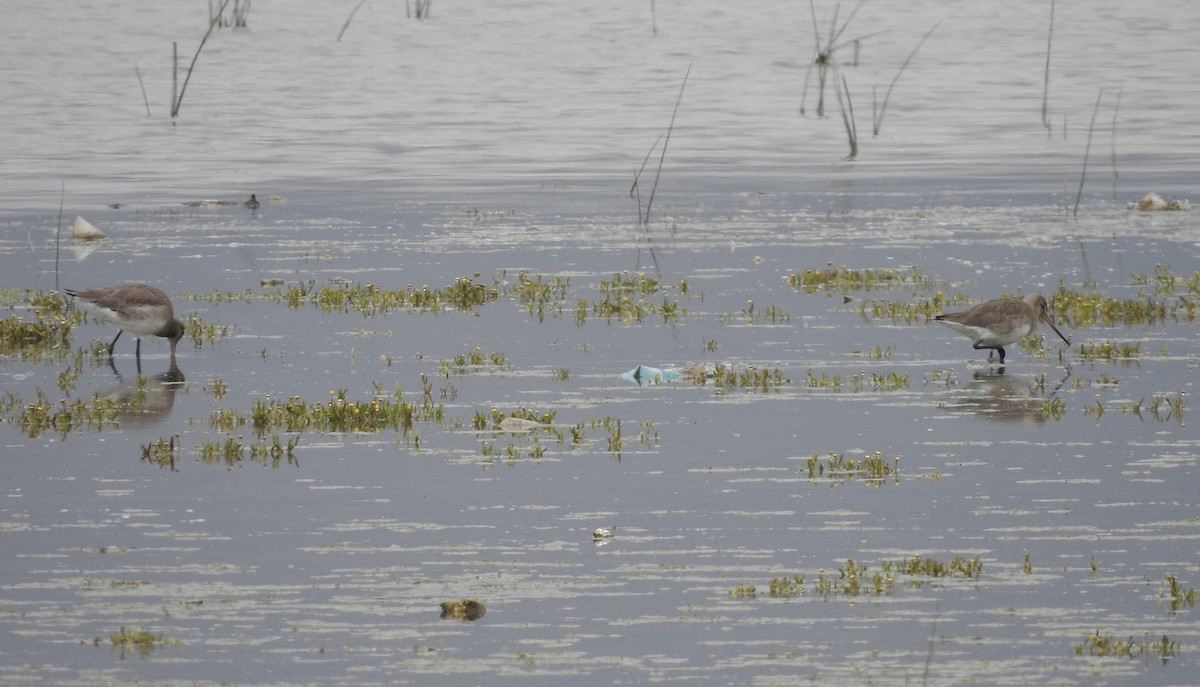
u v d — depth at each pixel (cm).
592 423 6200
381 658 4081
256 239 10512
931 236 10519
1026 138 15625
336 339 7738
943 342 7631
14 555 4769
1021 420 6250
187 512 5166
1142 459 5709
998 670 4006
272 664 4047
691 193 12512
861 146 15175
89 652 4109
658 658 4078
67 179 13175
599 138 15588
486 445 5903
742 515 5131
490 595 4481
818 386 6794
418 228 10938
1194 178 13100
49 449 5869
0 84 18925
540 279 9119
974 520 5078
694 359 7281
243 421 6241
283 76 19638
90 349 7569
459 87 18862
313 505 5234
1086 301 8256
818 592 4488
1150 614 4341
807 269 9244
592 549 4831
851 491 5366
